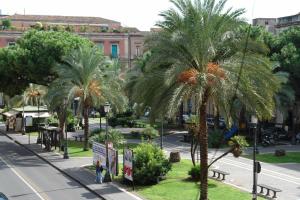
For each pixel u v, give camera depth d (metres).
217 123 45.19
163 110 22.06
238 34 21.75
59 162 36.09
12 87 49.91
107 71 41.75
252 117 21.44
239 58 21.38
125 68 67.50
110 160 29.36
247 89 20.91
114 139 35.72
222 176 29.00
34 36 46.62
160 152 28.48
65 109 39.59
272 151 39.41
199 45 21.00
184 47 21.75
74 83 41.31
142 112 23.50
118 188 26.73
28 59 45.84
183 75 21.31
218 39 21.75
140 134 50.09
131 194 25.20
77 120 62.91
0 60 47.31
